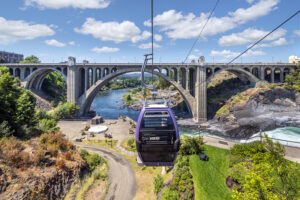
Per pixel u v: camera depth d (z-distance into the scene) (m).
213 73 57.91
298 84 58.06
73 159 22.16
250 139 41.38
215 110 59.75
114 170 25.39
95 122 53.00
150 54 11.52
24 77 60.44
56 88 85.50
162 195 19.22
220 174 21.55
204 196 17.78
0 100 23.41
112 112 81.12
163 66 58.69
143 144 6.94
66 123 52.84
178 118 62.41
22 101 27.05
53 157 20.11
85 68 58.75
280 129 47.59
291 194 11.73
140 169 26.00
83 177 21.59
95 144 36.50
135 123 55.06
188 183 19.69
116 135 42.84
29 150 19.08
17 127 23.89
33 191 14.90
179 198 18.28
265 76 68.69
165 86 109.06
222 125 52.12
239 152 18.20
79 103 60.00
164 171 24.98
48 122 32.41
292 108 54.53
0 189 13.50
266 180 12.32
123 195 20.17
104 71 63.38
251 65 59.41
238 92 61.94
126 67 59.34
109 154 31.09
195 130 51.00
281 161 12.45
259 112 52.84
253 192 11.98
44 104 61.62
